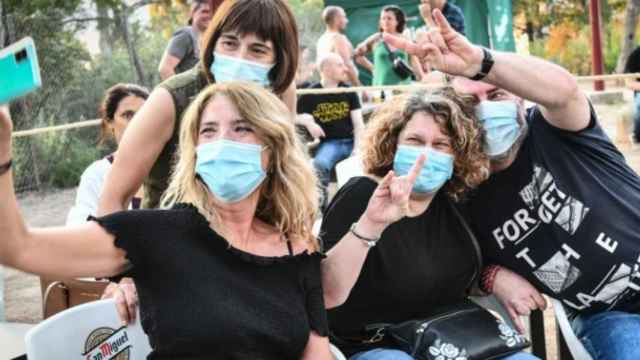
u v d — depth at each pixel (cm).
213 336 191
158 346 194
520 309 268
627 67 955
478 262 267
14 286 604
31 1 1042
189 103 245
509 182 267
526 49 2664
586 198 257
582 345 267
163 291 194
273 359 200
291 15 257
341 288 221
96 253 188
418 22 963
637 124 998
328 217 258
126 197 244
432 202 266
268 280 205
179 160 218
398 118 260
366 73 939
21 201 946
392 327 253
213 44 252
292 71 260
